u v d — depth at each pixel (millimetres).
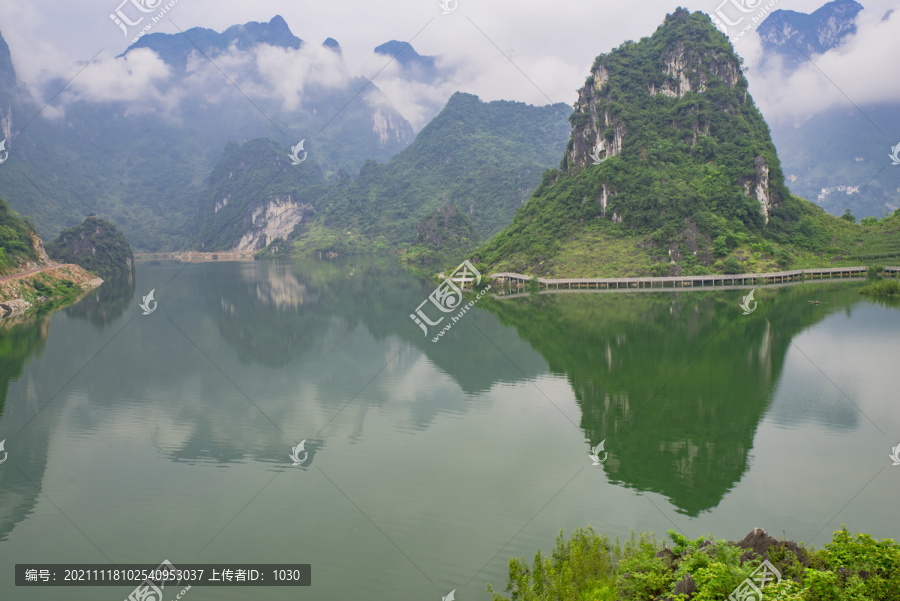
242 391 67938
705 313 114562
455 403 62000
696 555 27188
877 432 52344
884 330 91562
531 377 72125
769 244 176625
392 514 39281
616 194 192500
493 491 42000
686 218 177125
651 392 64875
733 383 67500
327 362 82000
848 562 26453
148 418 59531
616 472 44906
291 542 36438
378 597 30938
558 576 29062
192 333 104812
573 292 159125
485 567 33375
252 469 46875
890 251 174000
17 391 70312
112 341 98688
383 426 55625
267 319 118875
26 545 37188
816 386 65688
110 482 45312
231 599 31297
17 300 144625
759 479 43719
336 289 174125
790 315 106750
